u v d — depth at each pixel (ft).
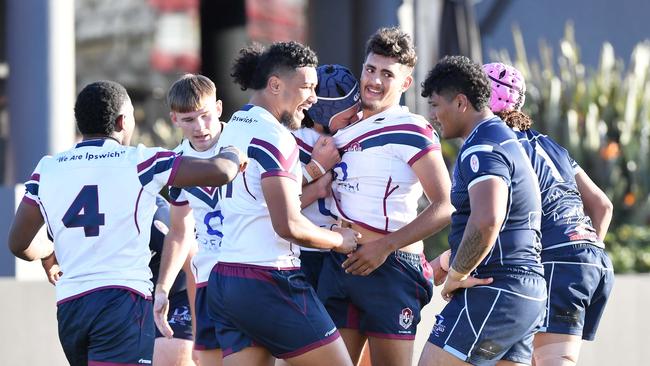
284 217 49.29
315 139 57.72
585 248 59.52
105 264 51.26
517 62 138.21
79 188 51.42
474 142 52.37
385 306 56.18
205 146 59.06
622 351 87.92
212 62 152.97
